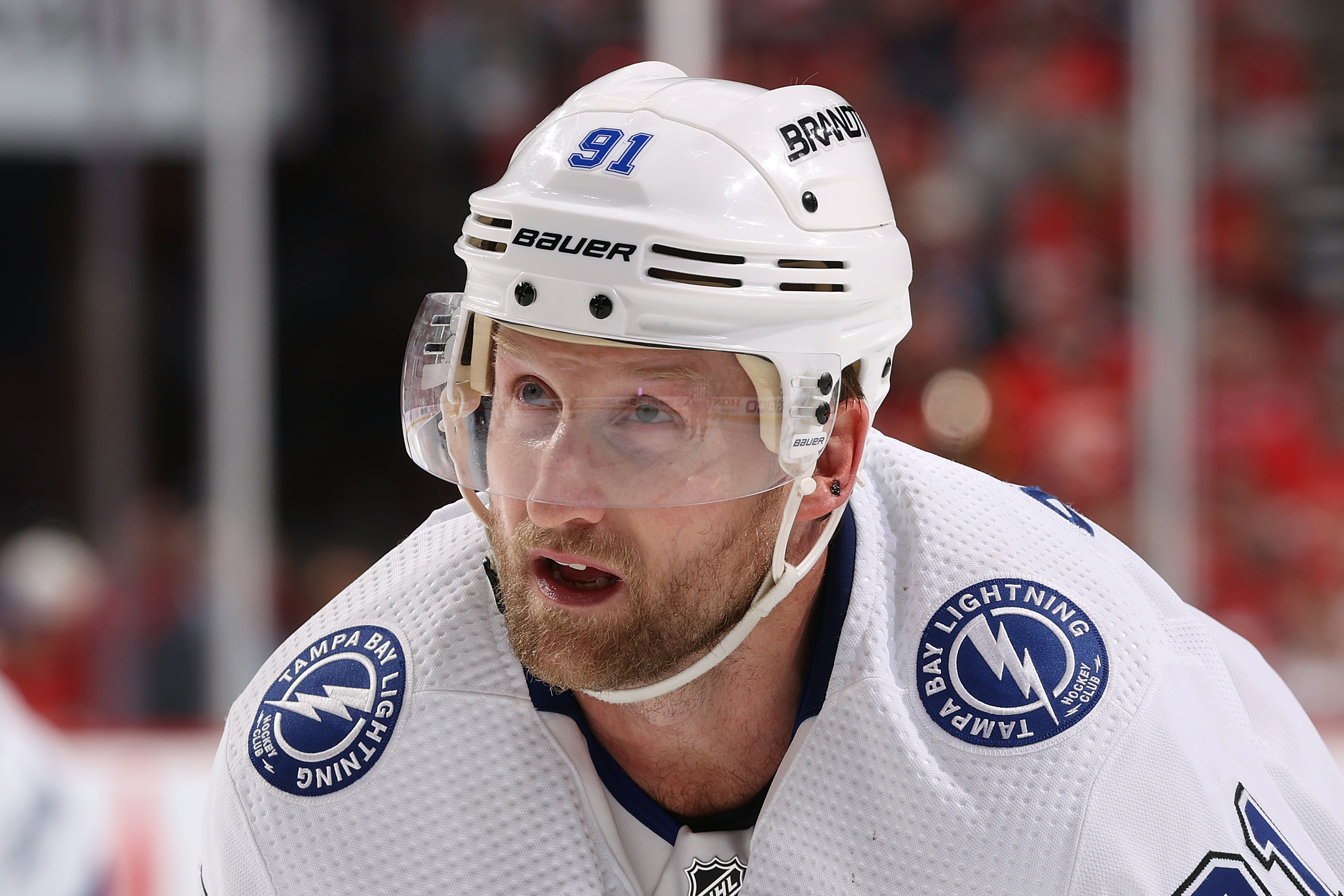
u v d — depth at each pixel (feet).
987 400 29.84
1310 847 9.37
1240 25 29.68
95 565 28.60
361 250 28.78
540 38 28.96
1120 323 29.96
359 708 9.85
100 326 28.58
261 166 28.43
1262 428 29.91
